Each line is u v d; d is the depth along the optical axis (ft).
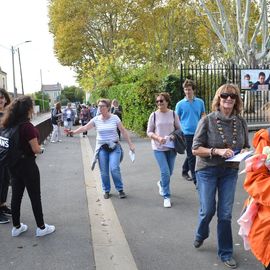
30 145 16.60
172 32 128.77
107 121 24.41
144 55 117.39
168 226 18.71
